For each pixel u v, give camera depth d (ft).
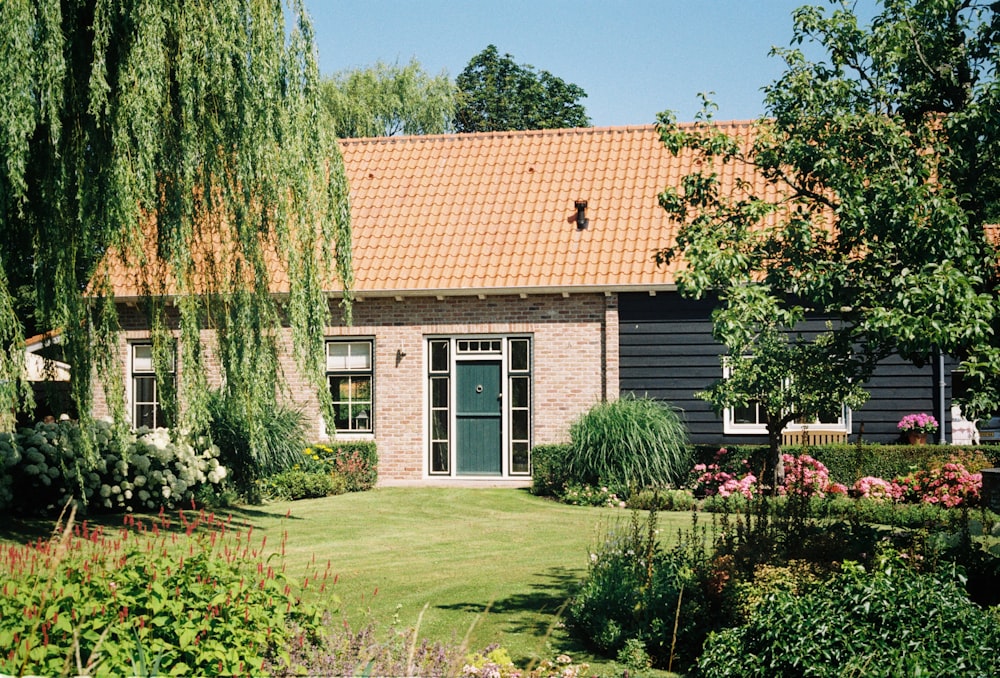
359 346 68.85
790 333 61.16
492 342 67.41
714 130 31.27
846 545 29.30
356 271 68.39
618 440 58.08
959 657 18.85
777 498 51.16
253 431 46.21
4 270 39.29
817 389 29.96
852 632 19.66
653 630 26.84
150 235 44.27
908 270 25.21
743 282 27.89
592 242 67.41
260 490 58.54
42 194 39.06
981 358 25.04
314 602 22.97
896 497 54.85
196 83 41.39
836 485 55.67
